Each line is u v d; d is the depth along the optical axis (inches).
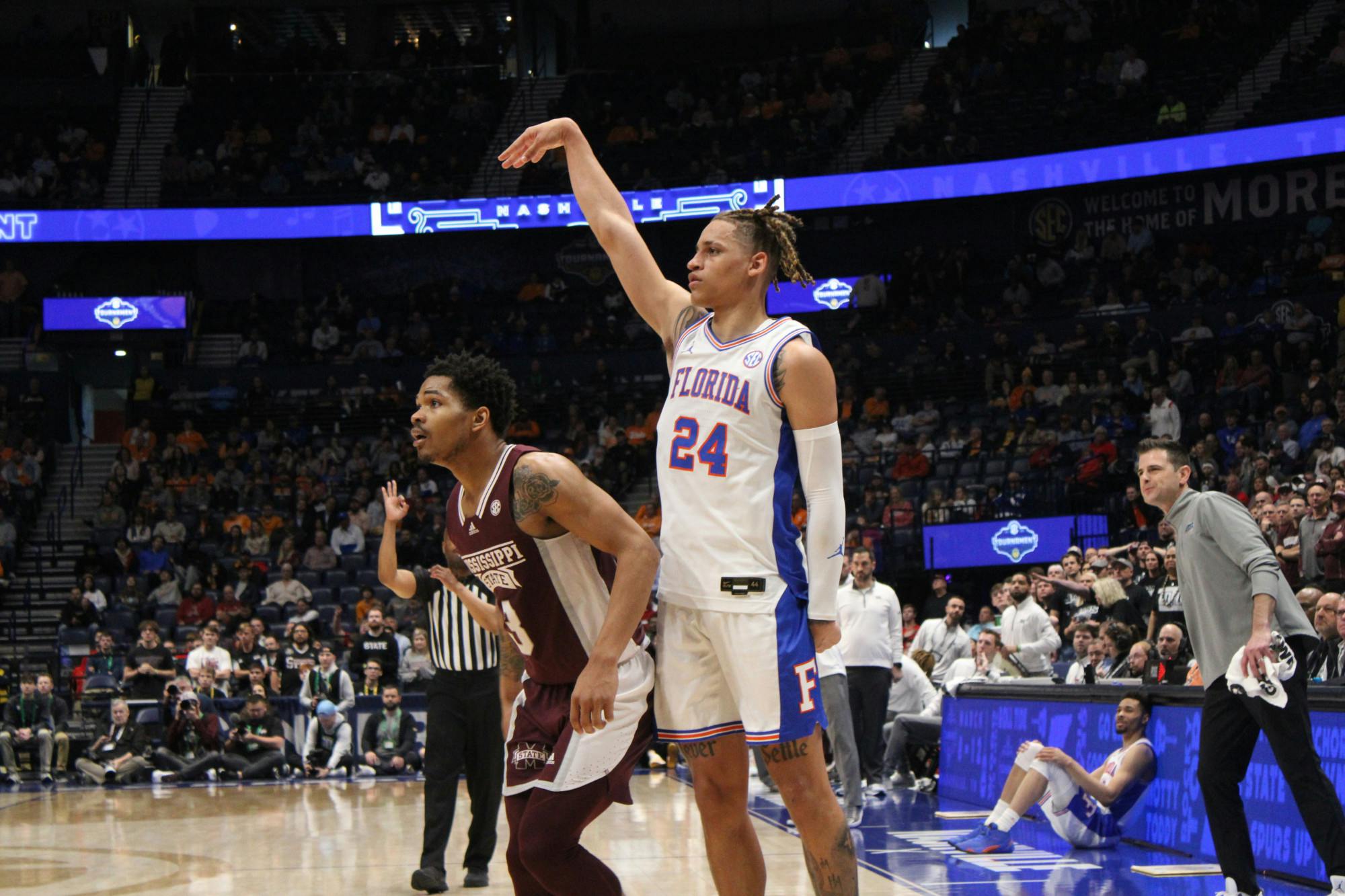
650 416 738.2
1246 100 776.3
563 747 112.7
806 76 925.8
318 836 288.2
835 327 824.3
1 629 654.5
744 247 118.3
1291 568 355.6
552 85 959.6
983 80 850.8
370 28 1021.8
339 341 856.9
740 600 111.7
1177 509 177.5
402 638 516.7
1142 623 358.9
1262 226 744.3
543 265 892.6
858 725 334.6
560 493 108.9
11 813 365.7
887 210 830.5
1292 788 163.3
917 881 205.6
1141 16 853.8
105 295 866.1
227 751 468.1
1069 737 271.4
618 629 107.4
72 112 925.8
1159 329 706.2
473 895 203.5
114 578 651.5
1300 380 611.5
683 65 967.0
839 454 115.9
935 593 484.4
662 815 308.7
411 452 754.2
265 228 826.2
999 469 612.4
